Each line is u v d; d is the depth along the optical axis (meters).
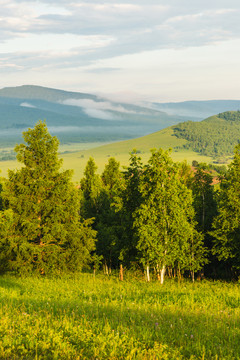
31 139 31.53
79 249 31.16
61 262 29.95
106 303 14.95
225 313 13.94
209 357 8.77
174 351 8.85
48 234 29.70
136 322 11.95
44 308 13.55
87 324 10.77
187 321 12.48
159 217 28.42
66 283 26.38
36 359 7.97
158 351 8.71
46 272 29.56
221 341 9.98
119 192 31.44
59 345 8.84
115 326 11.06
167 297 18.59
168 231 28.61
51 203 30.53
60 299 17.20
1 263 28.97
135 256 31.25
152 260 28.69
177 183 29.03
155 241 27.92
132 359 8.22
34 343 8.94
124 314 13.10
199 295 20.61
